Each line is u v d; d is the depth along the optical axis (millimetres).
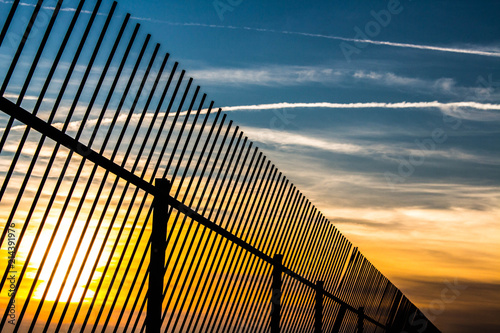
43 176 2986
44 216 3016
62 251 3180
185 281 4402
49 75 2908
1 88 2705
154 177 3779
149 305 3682
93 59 3104
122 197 3551
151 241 3807
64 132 3045
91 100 3166
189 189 4184
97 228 3418
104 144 3307
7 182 2791
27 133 2855
